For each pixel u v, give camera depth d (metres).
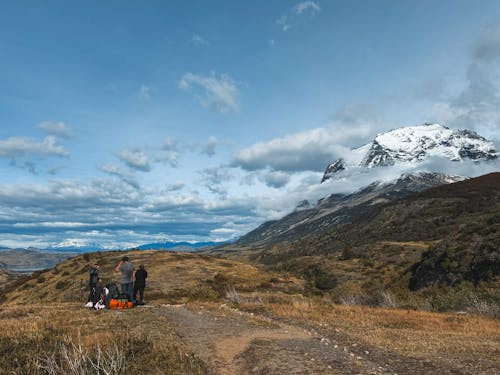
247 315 17.25
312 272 85.62
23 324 11.97
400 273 59.19
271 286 48.31
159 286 43.50
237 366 9.02
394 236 150.38
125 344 9.12
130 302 19.52
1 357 8.17
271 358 9.00
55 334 10.45
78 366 7.44
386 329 15.05
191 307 19.88
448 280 42.75
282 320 16.78
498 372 9.06
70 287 47.44
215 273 51.12
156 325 13.50
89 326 12.80
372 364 9.48
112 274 49.03
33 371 7.50
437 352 11.05
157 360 8.33
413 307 26.20
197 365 8.44
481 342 12.57
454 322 17.52
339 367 8.79
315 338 12.41
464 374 8.93
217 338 11.80
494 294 23.05
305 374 7.96
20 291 56.00
